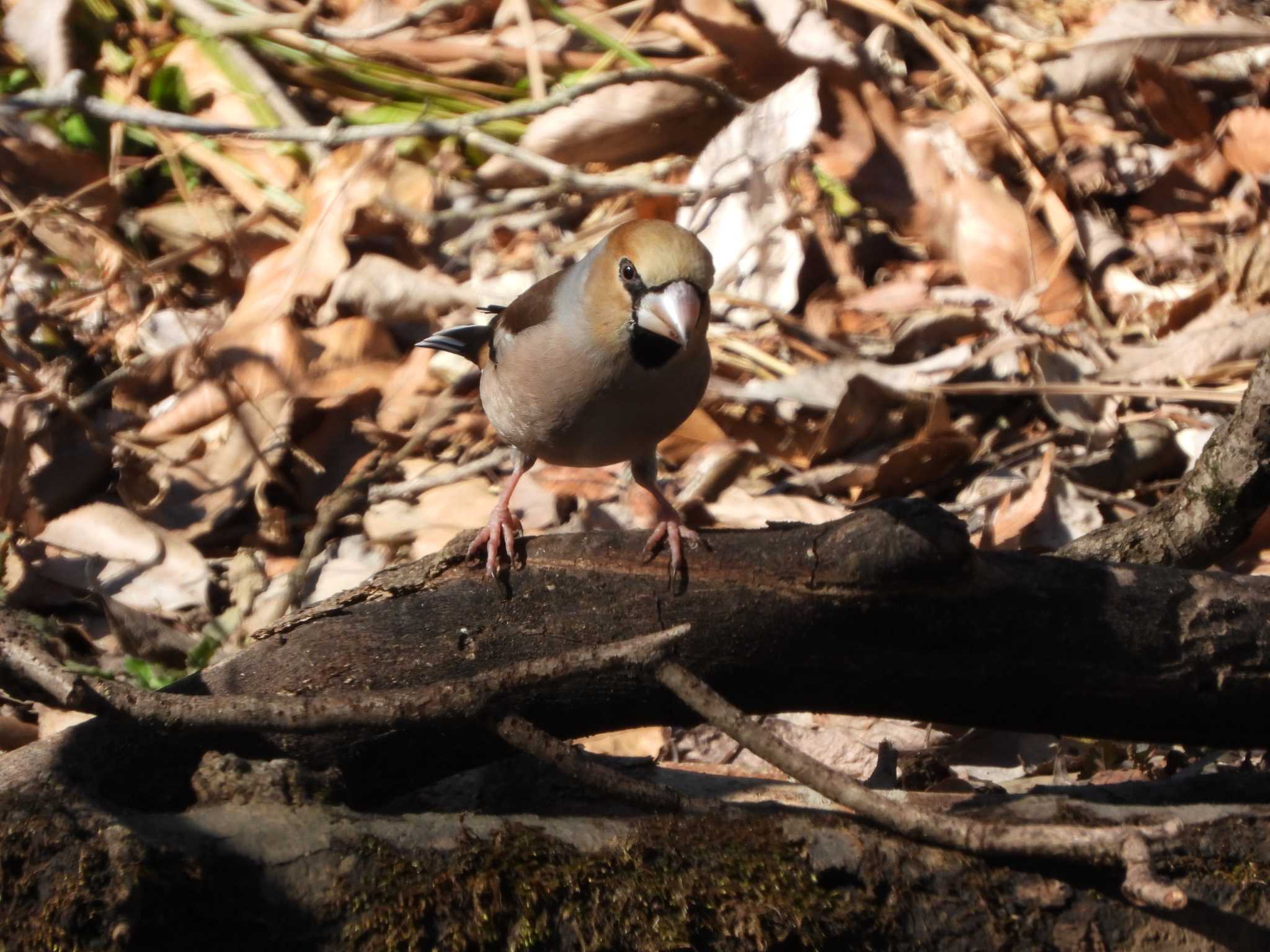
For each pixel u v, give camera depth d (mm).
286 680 3896
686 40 9312
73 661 5820
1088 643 3898
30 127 8562
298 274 7840
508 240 8477
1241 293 7953
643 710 4020
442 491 6898
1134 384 7512
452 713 3605
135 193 8695
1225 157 8992
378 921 3332
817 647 3939
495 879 3428
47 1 8914
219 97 8875
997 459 7199
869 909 3619
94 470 6934
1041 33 10109
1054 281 8141
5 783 3420
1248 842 3812
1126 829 3525
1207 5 10008
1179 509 5141
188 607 6285
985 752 5641
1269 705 3998
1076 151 9039
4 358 6785
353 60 9164
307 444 7215
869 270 8367
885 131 8680
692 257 4926
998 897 3650
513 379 5242
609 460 5508
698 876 3574
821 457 7250
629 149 8969
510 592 3979
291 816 3426
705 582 3910
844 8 9562
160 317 7656
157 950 3156
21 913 3074
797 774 3641
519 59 9445
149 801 3725
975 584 3840
